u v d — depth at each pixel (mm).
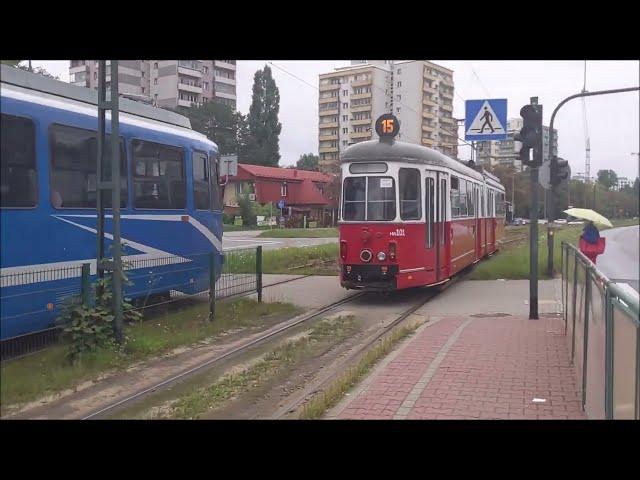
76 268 8453
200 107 77938
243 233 51000
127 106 10891
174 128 12055
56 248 8766
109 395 6945
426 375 7352
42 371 7516
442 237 15070
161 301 11211
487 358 8219
